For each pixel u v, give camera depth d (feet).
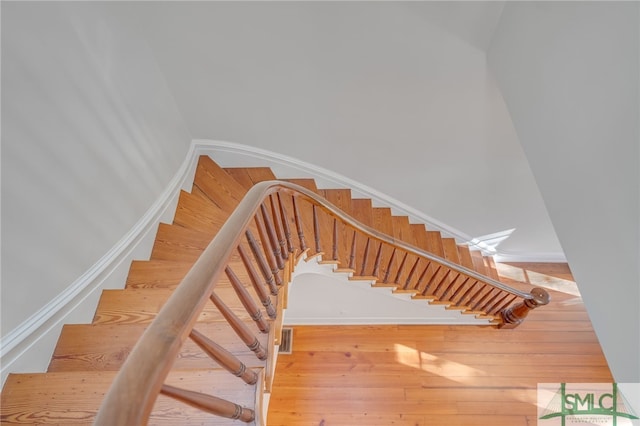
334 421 8.48
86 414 3.37
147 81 6.81
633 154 3.14
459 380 9.21
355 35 6.57
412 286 9.04
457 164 9.08
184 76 7.57
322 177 9.87
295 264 6.22
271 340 4.15
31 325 3.89
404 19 6.17
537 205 10.25
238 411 2.95
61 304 4.35
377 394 8.95
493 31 5.87
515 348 9.85
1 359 3.53
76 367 4.10
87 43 4.88
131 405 1.44
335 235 7.66
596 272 3.86
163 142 7.43
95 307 4.99
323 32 6.59
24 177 3.80
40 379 3.58
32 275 3.92
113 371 3.77
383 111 7.94
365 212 9.84
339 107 8.00
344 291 8.87
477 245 11.94
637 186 3.14
